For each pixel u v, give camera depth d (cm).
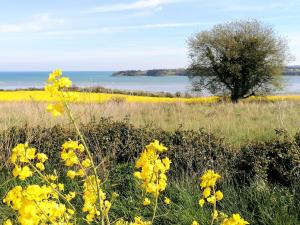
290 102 1920
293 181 602
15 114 999
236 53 2831
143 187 312
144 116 1268
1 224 460
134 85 8975
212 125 1021
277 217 495
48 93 253
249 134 937
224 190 575
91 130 786
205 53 3009
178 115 1216
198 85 3103
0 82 12162
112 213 534
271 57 2934
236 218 274
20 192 234
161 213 529
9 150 686
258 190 566
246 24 2955
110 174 646
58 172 649
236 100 2967
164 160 303
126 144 741
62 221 294
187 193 565
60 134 772
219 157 675
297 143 711
